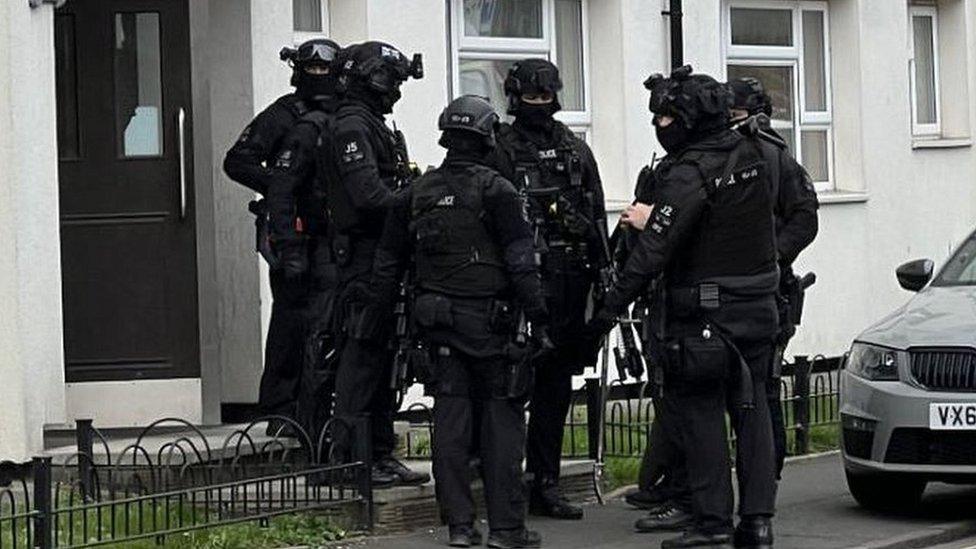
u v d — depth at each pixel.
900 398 22.11
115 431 24.88
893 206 39.62
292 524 20.42
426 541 20.67
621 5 33.44
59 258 23.69
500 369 19.94
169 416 25.11
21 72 22.88
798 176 21.77
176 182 25.17
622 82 33.50
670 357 19.55
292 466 21.34
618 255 21.36
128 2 25.22
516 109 21.39
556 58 33.06
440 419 20.30
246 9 26.69
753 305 19.64
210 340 25.25
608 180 33.69
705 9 35.56
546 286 21.27
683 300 19.50
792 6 37.97
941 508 23.62
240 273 26.64
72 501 20.16
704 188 19.36
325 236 22.19
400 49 29.59
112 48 25.28
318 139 22.08
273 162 23.34
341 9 29.14
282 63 27.20
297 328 23.31
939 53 42.38
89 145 25.27
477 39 31.55
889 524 22.38
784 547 20.80
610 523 21.98
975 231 25.72
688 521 21.41
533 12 32.69
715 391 19.86
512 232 19.77
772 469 20.06
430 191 19.89
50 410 23.41
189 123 25.19
